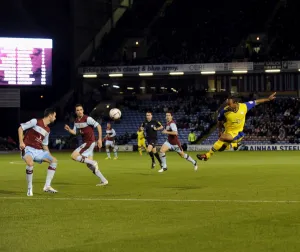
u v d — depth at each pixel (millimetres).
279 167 24594
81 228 9125
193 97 58281
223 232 8602
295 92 57156
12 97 50938
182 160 32438
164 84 60688
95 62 57656
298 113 53531
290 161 30047
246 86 58500
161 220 9766
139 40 64000
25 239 8297
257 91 58062
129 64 57062
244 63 52656
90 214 10547
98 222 9664
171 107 57562
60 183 17375
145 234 8539
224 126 15398
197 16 66125
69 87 59375
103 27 63031
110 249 7578
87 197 13266
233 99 15008
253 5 65000
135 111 58156
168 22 66000
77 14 59062
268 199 12398
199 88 59656
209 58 57250
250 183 16594
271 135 51281
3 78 48031
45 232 8820
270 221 9469
